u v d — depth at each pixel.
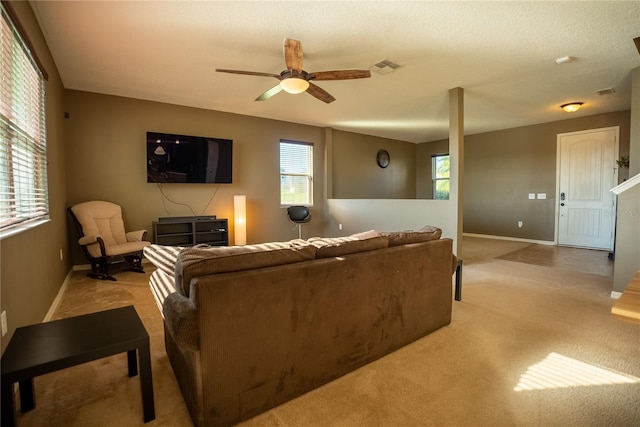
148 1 2.27
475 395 1.66
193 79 3.81
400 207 5.07
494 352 2.11
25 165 2.17
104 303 3.05
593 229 5.76
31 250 2.17
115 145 4.45
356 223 5.91
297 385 1.65
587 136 5.75
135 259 4.30
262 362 1.52
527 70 3.57
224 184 5.38
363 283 1.91
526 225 6.62
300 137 6.28
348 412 1.54
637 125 3.21
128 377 1.86
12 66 1.93
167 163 4.72
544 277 3.94
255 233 5.77
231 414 1.44
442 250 2.46
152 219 4.76
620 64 3.39
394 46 2.98
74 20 2.50
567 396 1.65
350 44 2.93
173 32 2.71
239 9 2.38
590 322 2.59
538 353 2.10
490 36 2.79
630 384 1.75
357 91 4.28
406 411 1.54
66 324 1.54
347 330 1.85
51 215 2.97
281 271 1.56
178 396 1.68
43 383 1.79
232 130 5.43
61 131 3.78
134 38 2.80
